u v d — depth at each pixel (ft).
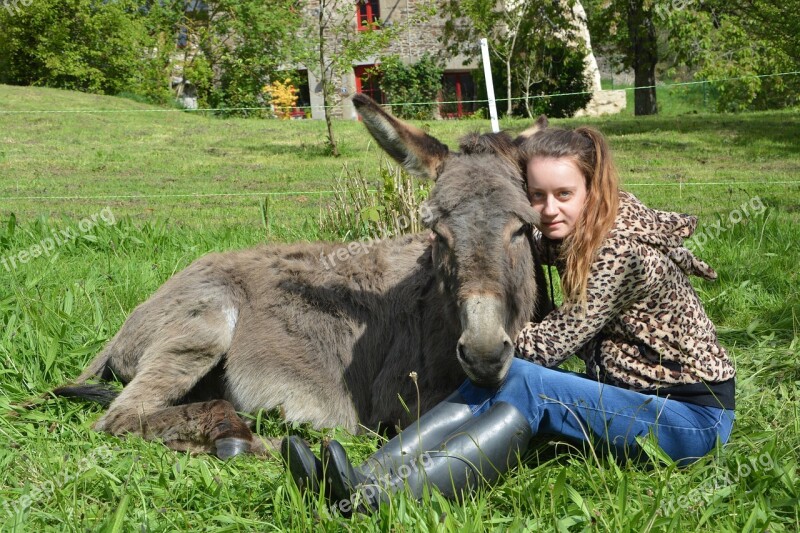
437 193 9.96
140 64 71.31
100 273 18.97
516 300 10.20
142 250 21.77
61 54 65.87
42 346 13.61
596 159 9.49
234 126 57.57
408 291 12.00
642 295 9.37
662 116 64.13
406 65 79.30
